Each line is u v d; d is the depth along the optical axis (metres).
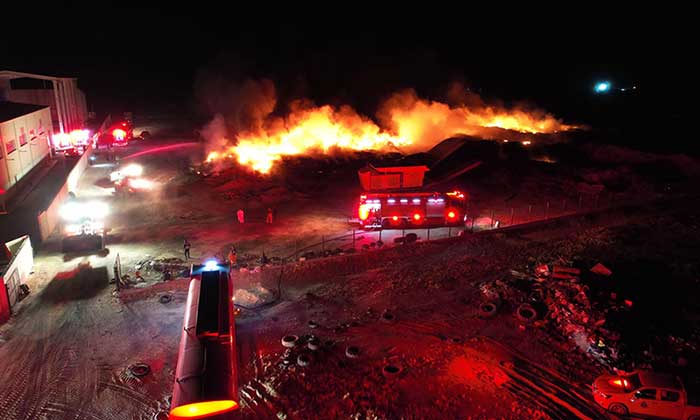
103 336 20.61
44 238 31.44
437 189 42.28
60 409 16.23
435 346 19.30
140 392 17.05
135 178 46.34
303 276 26.47
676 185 43.84
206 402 12.58
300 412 15.84
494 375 17.42
